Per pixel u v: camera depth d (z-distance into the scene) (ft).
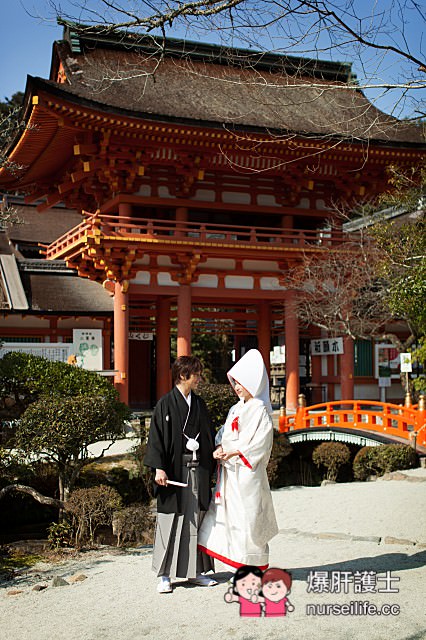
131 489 47.67
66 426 36.99
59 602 22.88
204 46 93.91
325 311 88.33
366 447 56.80
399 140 84.23
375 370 100.53
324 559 27.43
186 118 76.33
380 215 89.71
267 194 92.58
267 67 90.07
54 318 92.99
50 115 73.15
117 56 92.07
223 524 21.67
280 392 117.80
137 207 89.25
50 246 100.78
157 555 22.43
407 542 30.17
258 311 102.32
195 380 22.80
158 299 96.94
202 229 84.07
